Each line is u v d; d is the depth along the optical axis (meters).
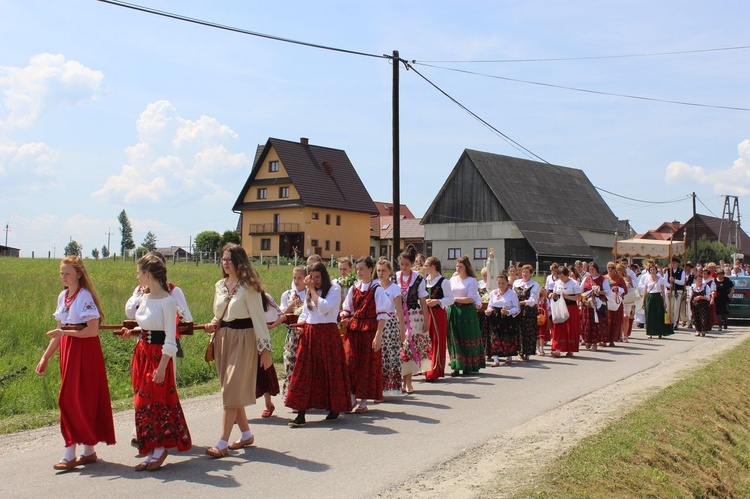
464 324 13.20
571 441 7.99
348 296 9.93
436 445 7.94
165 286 7.09
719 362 14.68
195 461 7.28
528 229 59.75
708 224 89.00
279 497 6.16
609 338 18.44
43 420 9.42
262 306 7.64
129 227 119.12
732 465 8.89
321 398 9.07
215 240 80.12
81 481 6.59
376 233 87.88
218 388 11.84
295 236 70.31
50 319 15.56
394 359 10.41
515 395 11.07
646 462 7.59
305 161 71.81
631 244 31.31
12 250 85.81
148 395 6.93
